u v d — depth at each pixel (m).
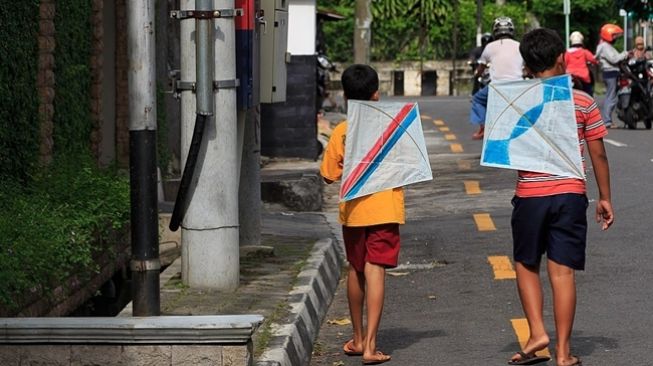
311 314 16.48
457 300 18.69
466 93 108.81
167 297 16.58
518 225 14.42
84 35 23.17
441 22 109.06
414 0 108.44
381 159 14.90
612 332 16.16
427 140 46.75
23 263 14.70
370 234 14.97
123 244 20.09
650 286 18.86
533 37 14.51
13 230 15.56
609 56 48.03
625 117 47.38
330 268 20.20
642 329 16.25
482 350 15.55
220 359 12.09
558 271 14.23
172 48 29.39
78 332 12.16
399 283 20.20
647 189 29.33
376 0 108.38
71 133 22.28
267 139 38.56
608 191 14.55
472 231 24.94
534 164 14.30
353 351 15.47
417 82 108.75
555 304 14.25
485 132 14.55
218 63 16.73
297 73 38.50
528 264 14.48
